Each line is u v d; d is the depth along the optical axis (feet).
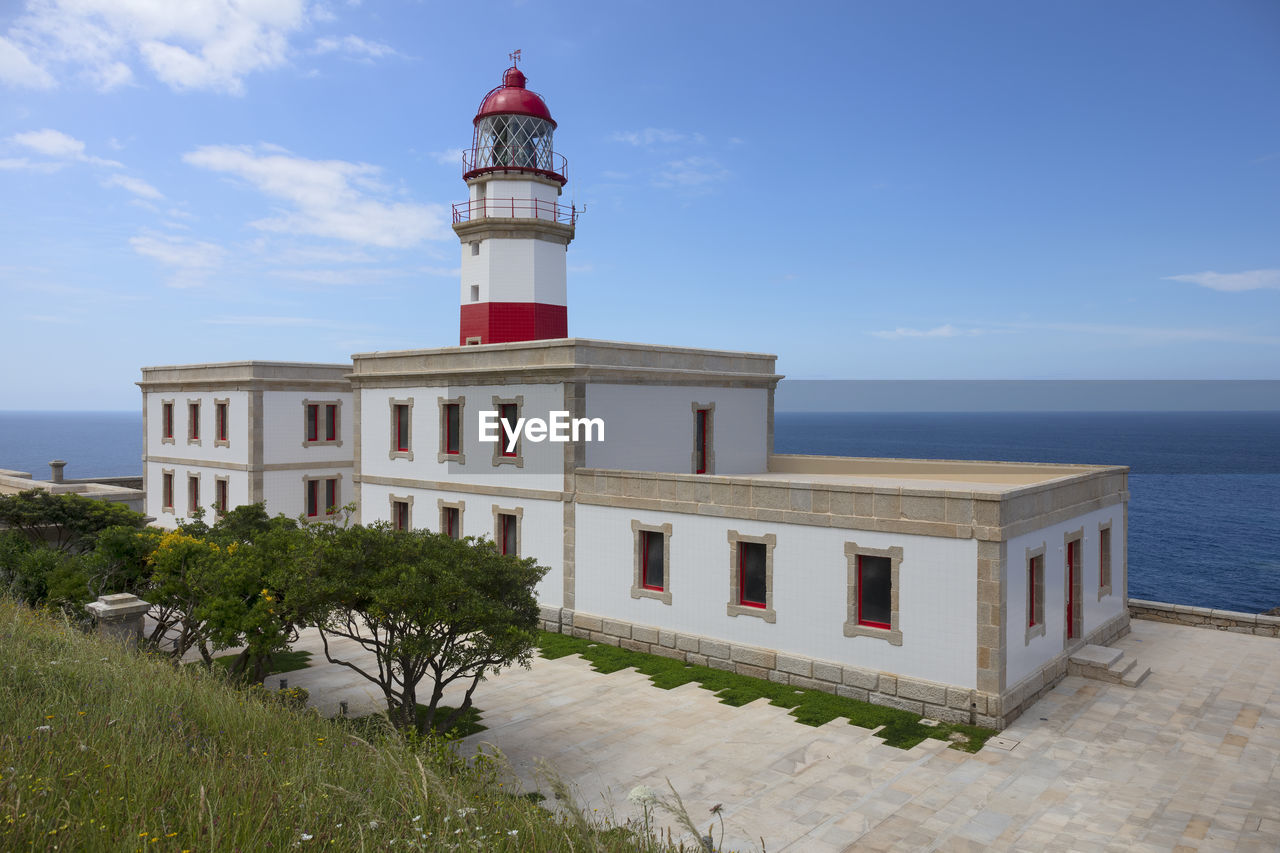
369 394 100.42
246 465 124.47
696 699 61.57
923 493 58.54
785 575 65.67
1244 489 380.58
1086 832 42.14
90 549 80.23
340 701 60.13
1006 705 55.98
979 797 45.88
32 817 20.38
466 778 34.50
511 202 106.32
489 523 87.10
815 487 63.87
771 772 48.93
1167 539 253.85
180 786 24.90
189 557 58.44
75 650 41.68
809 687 63.72
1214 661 70.38
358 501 101.91
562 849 25.63
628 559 75.46
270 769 27.89
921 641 58.75
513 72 111.24
